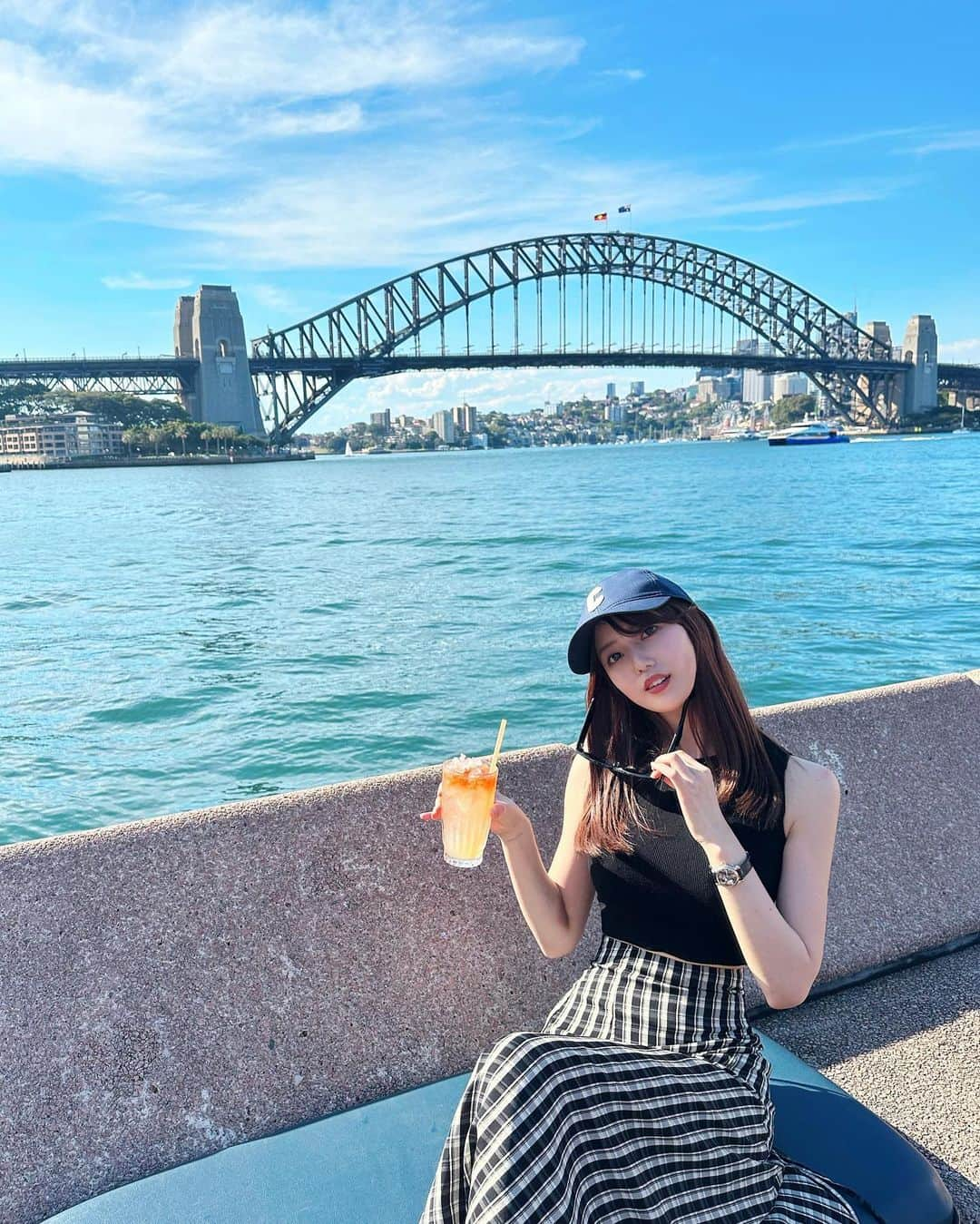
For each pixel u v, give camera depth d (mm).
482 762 1857
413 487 72688
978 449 114438
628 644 1854
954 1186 2045
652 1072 1571
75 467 157500
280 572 23000
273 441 154250
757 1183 1609
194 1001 2107
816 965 1722
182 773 8422
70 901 2064
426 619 15453
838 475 66188
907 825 3020
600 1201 1462
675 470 84688
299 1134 1968
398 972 2316
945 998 2721
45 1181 1910
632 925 1836
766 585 18328
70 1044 1992
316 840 2311
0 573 24875
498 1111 1428
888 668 11562
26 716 10336
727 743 1842
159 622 16297
